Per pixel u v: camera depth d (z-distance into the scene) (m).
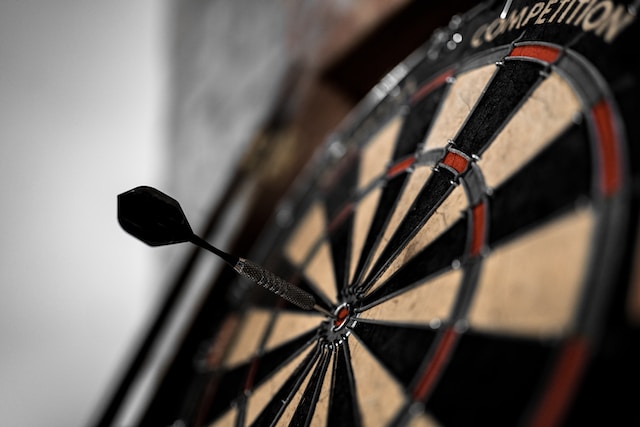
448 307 0.33
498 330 0.30
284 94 0.72
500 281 0.31
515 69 0.37
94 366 0.98
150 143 1.10
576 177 0.30
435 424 0.30
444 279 0.34
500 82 0.38
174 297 0.76
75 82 1.04
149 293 0.98
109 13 1.09
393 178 0.45
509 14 0.41
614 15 0.32
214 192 0.84
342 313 0.41
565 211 0.29
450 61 0.46
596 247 0.28
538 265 0.29
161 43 1.12
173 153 1.05
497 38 0.41
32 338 0.94
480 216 0.34
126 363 0.76
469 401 0.29
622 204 0.28
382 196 0.45
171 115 1.09
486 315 0.31
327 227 0.52
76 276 0.99
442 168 0.39
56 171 1.00
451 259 0.34
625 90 0.30
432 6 0.55
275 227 0.62
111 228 1.02
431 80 0.47
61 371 0.96
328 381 0.39
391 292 0.38
